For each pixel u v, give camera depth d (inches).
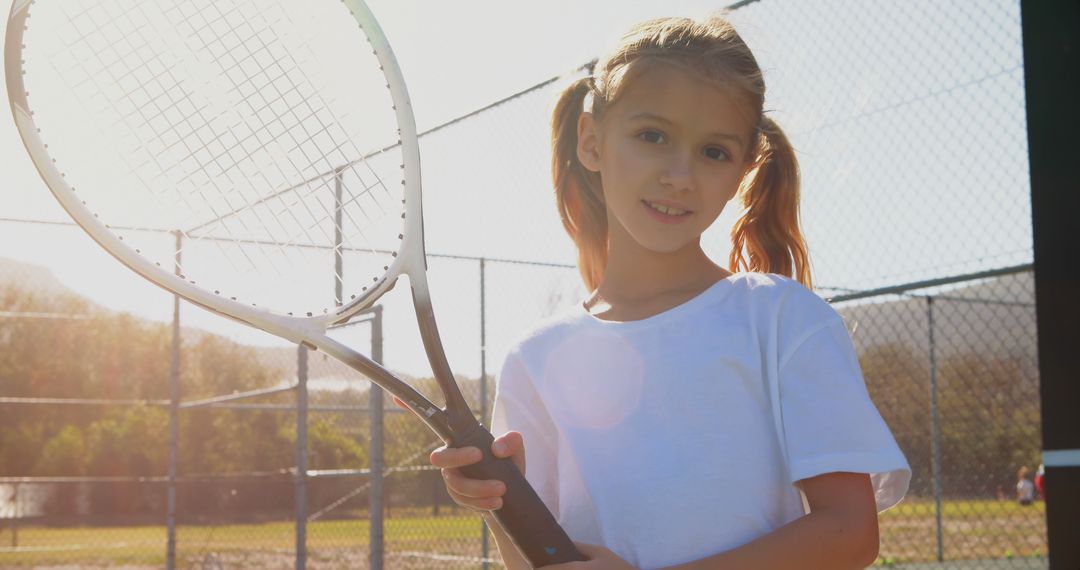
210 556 395.5
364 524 346.9
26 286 1208.8
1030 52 37.0
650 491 46.2
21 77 56.7
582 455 48.9
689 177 47.2
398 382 52.1
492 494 46.6
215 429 845.8
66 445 1190.9
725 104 47.7
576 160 61.1
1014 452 354.3
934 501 346.6
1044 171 36.4
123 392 1237.7
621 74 48.8
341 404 360.8
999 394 334.3
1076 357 35.5
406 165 57.4
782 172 57.5
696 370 46.6
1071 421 35.4
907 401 329.4
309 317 55.5
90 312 1240.8
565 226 62.5
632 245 51.8
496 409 54.6
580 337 51.0
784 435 44.9
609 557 44.3
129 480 360.5
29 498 802.2
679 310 48.4
